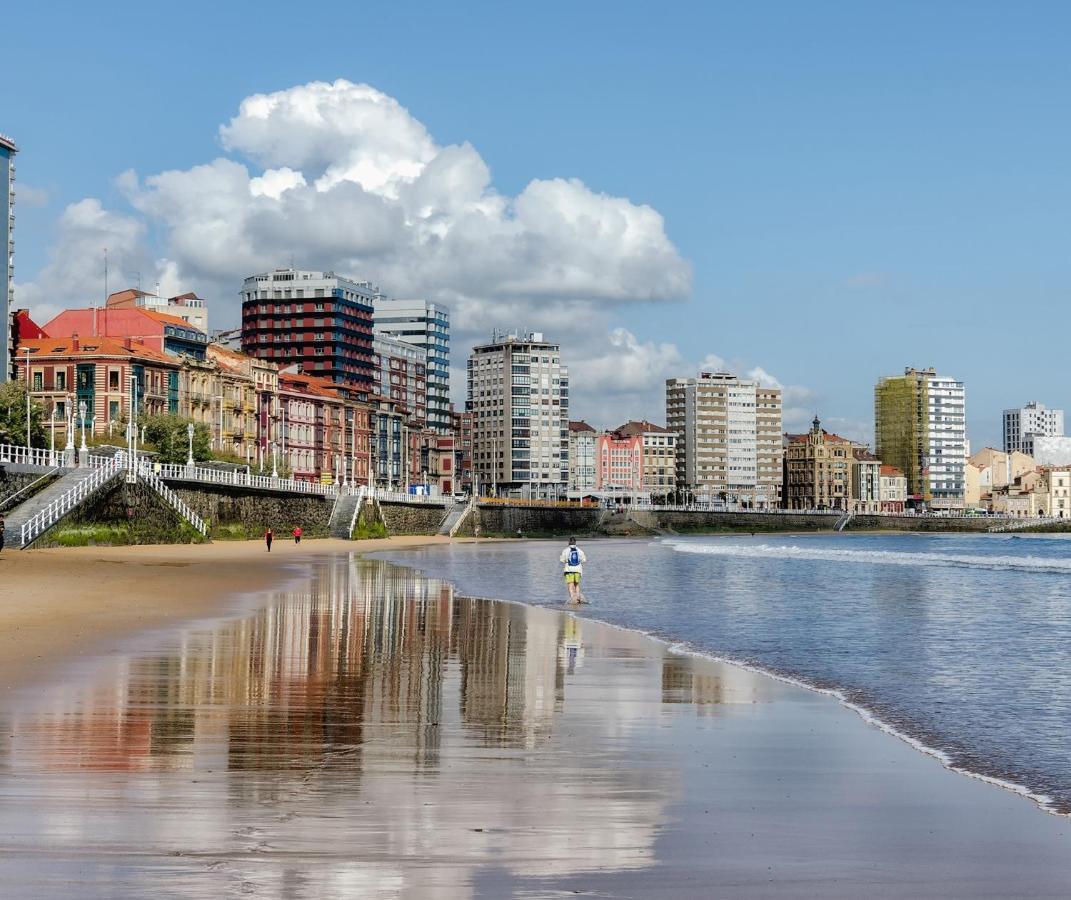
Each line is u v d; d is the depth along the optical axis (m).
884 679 27.59
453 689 23.58
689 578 77.44
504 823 13.09
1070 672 29.14
